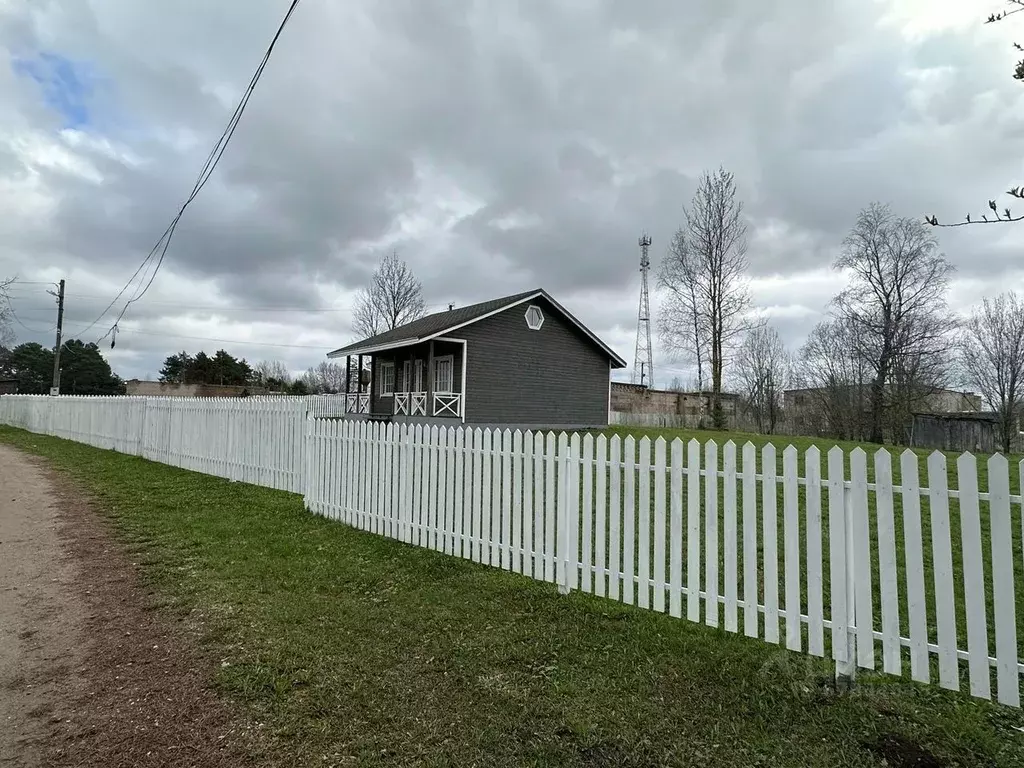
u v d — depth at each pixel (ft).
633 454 12.92
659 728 8.44
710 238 99.60
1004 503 8.27
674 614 12.01
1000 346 83.61
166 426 41.45
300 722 8.64
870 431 86.33
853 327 86.99
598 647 11.26
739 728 8.39
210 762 7.73
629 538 12.95
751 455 10.89
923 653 8.89
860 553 9.50
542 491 14.90
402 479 19.56
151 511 24.56
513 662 10.62
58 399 67.31
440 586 14.93
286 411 29.78
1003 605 8.25
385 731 8.39
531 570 15.24
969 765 7.47
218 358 200.64
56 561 17.72
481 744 8.06
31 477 34.91
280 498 27.50
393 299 146.72
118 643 11.73
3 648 11.58
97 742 8.23
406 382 77.61
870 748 7.87
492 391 65.98
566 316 71.67
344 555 17.79
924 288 80.74
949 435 77.87
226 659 10.79
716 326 98.43
